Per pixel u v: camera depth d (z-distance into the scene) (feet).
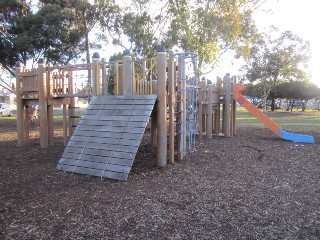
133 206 14.32
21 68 34.35
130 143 20.38
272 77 125.90
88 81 31.17
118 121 22.16
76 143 22.40
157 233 11.60
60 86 32.68
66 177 19.80
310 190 17.04
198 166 23.00
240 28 70.03
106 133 21.88
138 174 20.58
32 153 29.22
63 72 32.30
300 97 162.09
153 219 12.84
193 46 61.26
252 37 77.71
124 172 19.08
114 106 23.50
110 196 15.79
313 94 158.92
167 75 23.35
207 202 14.89
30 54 64.28
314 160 25.54
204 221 12.66
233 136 42.16
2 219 12.91
